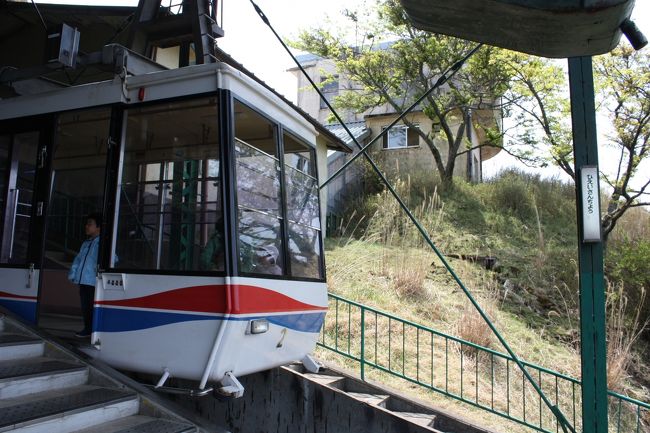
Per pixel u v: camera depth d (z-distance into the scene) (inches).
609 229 532.1
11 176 224.2
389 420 228.7
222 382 177.8
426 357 328.5
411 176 683.4
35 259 211.5
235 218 182.5
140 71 219.5
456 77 657.6
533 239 555.5
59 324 241.0
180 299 181.9
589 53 100.2
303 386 245.0
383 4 642.2
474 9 88.1
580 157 175.0
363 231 558.3
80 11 365.4
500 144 660.1
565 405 308.8
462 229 562.6
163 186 196.1
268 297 196.9
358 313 368.8
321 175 531.8
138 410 182.5
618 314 401.7
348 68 690.8
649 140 513.7
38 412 157.1
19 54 410.0
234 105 192.2
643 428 317.1
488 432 248.7
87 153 267.6
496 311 397.7
